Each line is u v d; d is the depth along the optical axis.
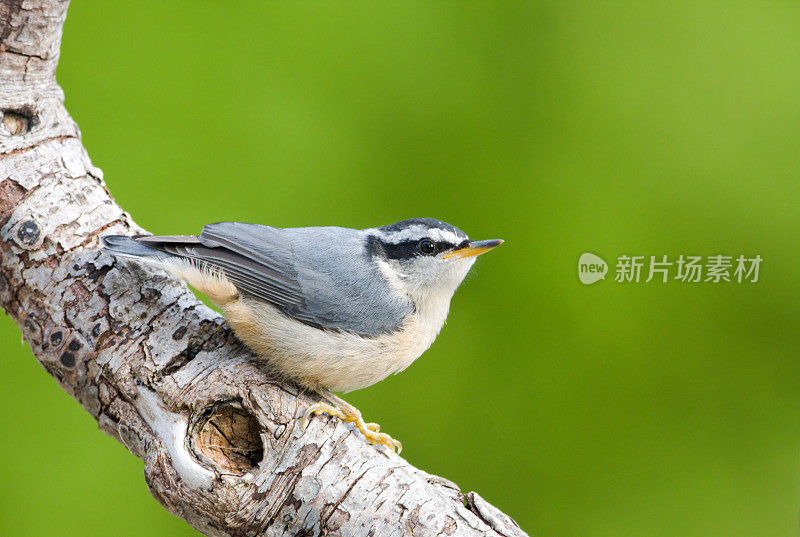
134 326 3.19
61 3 3.20
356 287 3.21
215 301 3.20
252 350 3.19
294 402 3.18
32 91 3.21
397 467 3.17
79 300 3.19
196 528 3.17
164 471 3.17
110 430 3.19
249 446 3.18
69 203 3.20
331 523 3.17
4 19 3.20
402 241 3.22
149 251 3.19
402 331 3.21
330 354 3.20
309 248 3.21
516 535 3.17
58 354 3.19
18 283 3.19
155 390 3.18
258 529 3.17
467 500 3.18
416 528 3.17
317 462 3.17
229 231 3.20
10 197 3.20
